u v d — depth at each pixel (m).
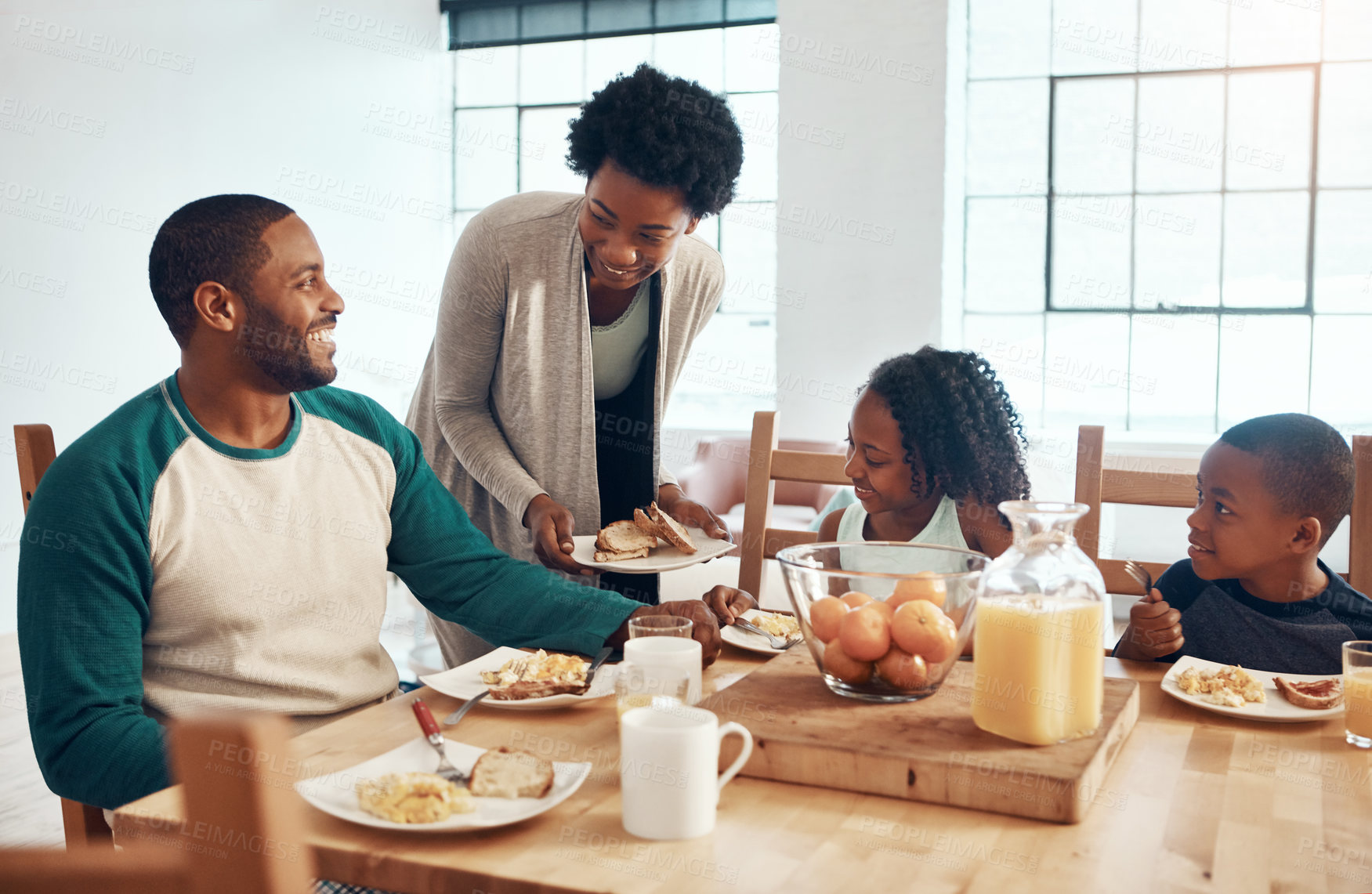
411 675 3.16
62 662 1.02
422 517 1.36
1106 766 0.86
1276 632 1.26
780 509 4.46
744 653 1.26
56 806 2.28
